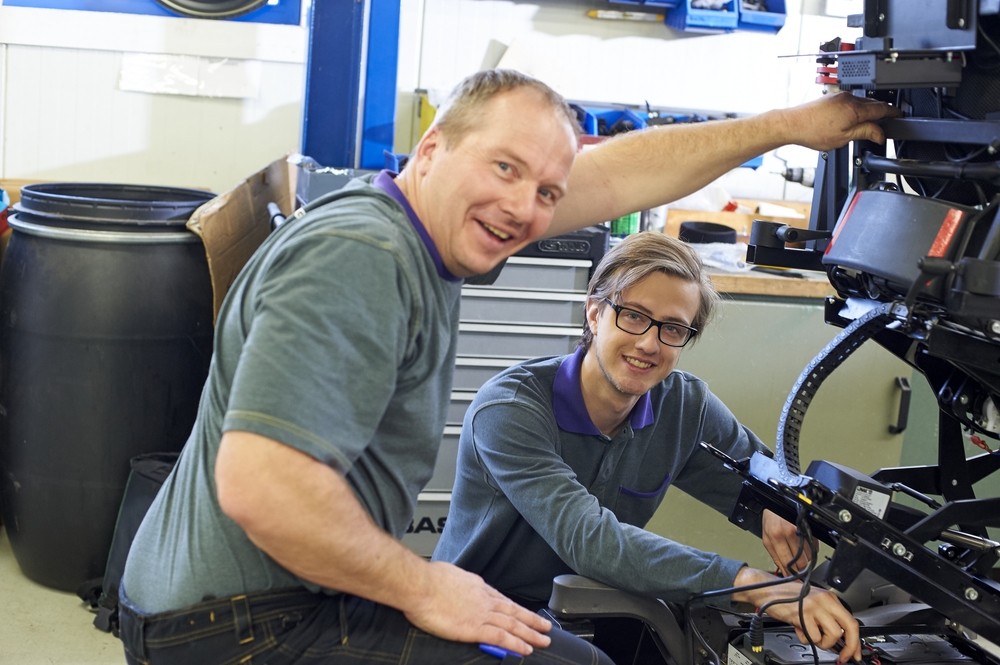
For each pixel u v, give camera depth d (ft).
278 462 2.84
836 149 4.13
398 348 3.18
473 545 4.72
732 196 10.66
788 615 3.75
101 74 9.54
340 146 9.14
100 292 7.02
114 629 7.05
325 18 8.82
